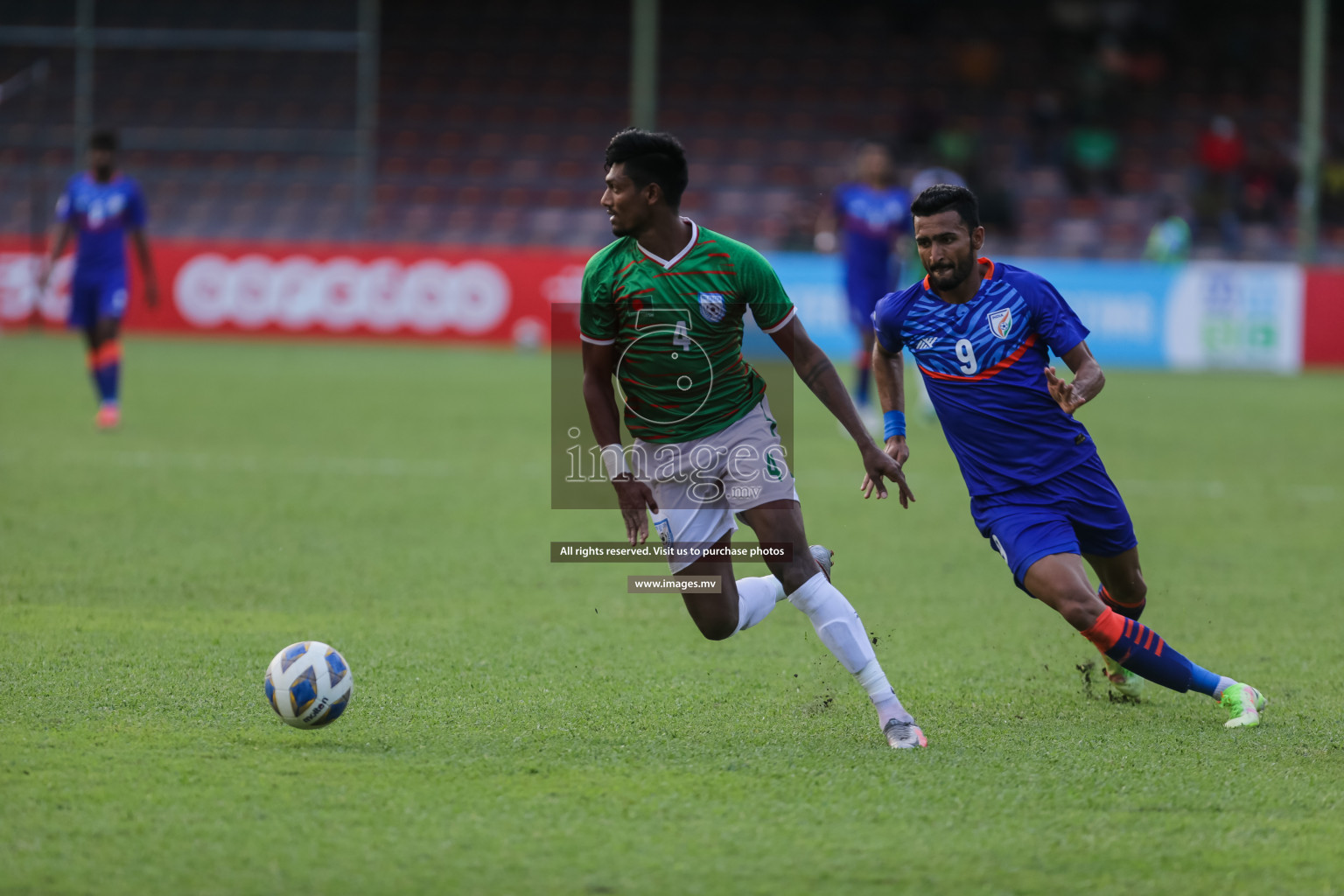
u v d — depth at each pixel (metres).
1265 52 108.75
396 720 16.80
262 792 13.99
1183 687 16.97
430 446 42.66
